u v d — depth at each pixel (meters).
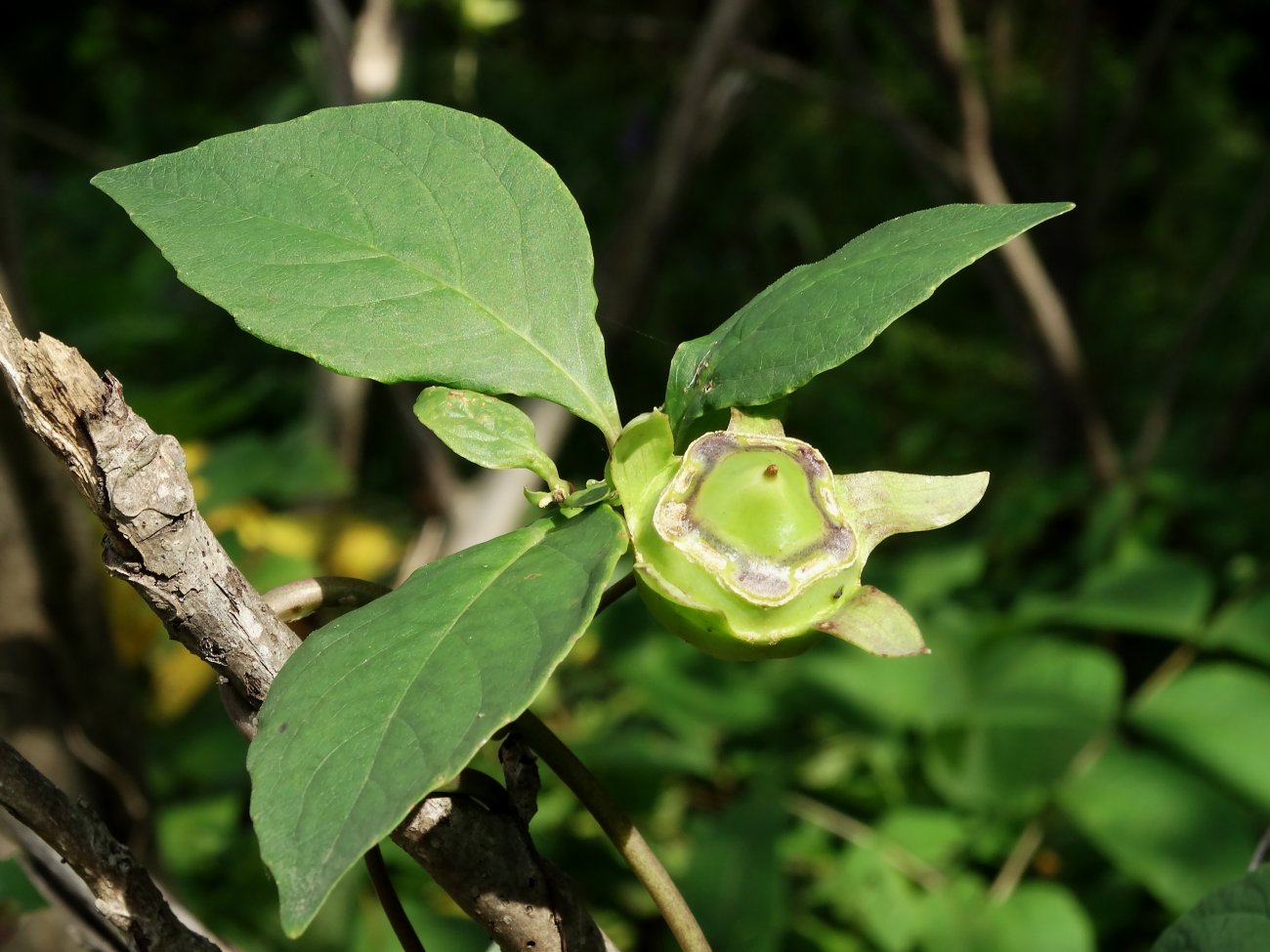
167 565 0.19
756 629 0.19
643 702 0.57
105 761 0.38
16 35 1.83
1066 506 0.79
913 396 1.34
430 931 0.44
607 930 0.47
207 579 0.19
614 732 0.57
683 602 0.19
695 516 0.19
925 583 0.64
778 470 0.19
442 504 0.53
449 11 0.59
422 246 0.21
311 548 0.59
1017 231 0.20
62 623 0.38
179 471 0.19
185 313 1.23
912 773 0.54
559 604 0.18
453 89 0.62
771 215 1.50
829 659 0.56
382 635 0.18
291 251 0.21
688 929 0.20
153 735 0.51
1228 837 0.47
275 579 0.54
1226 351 1.30
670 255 1.50
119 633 0.48
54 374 0.18
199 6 1.82
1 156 0.41
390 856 0.47
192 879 0.47
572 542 0.19
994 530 0.80
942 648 0.57
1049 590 0.71
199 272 0.20
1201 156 1.62
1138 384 1.31
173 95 1.76
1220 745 0.50
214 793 0.50
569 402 0.21
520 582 0.18
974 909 0.47
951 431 1.26
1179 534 0.81
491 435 0.20
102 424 0.18
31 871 0.25
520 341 0.21
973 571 0.65
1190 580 0.57
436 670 0.18
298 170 0.21
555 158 1.42
